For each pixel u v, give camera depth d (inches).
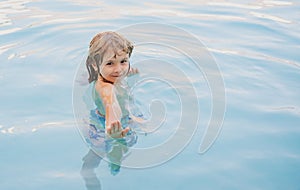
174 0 239.0
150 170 103.0
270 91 141.5
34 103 129.1
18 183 98.3
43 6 217.0
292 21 208.8
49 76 144.2
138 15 206.5
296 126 123.6
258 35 189.0
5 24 188.1
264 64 159.2
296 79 149.8
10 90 135.7
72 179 99.6
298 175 104.1
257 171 105.0
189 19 204.7
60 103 128.8
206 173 103.3
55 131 116.6
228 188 98.7
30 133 115.8
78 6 218.7
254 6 232.5
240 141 116.0
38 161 105.7
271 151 112.8
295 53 170.9
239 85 143.4
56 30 181.8
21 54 159.2
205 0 241.0
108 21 195.6
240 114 127.6
